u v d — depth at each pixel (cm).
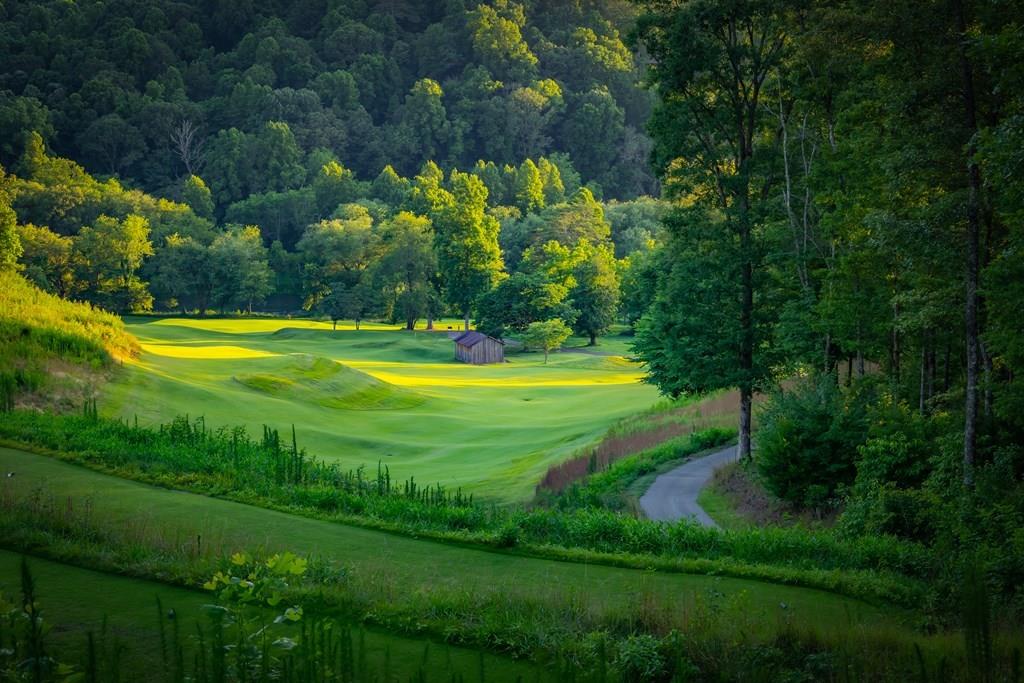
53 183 17400
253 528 2377
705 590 1883
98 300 14762
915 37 2820
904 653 1338
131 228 14838
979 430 2989
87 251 14538
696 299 4350
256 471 3259
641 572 2130
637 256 13500
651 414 5856
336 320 14862
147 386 5159
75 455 3170
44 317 5250
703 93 4359
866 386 3806
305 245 16725
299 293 18300
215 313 16650
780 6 3875
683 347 4344
